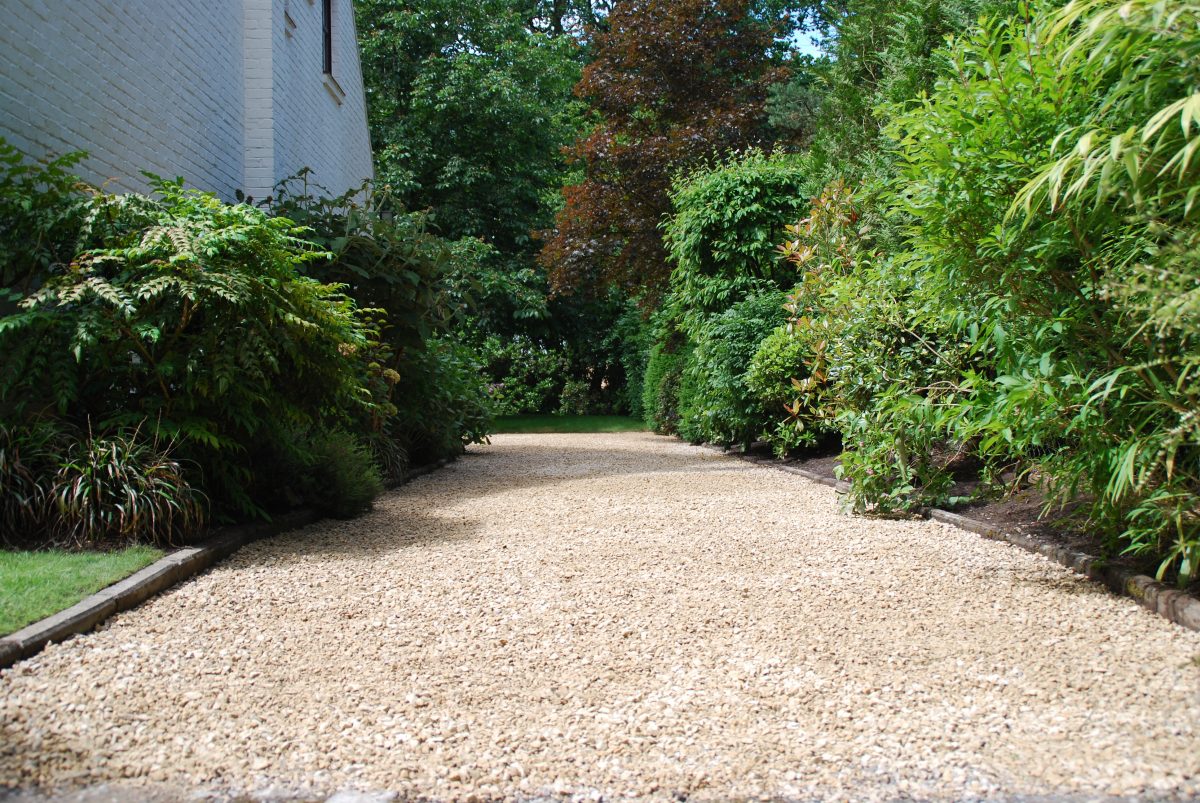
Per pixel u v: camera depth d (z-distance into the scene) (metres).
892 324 5.75
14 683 2.53
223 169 7.44
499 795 1.96
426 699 2.50
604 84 15.63
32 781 2.00
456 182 19.28
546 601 3.48
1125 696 2.43
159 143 6.23
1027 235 3.28
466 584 3.73
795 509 5.69
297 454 5.14
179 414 4.34
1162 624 3.03
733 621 3.21
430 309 7.66
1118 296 2.82
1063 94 3.21
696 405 10.86
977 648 2.87
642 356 17.23
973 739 2.19
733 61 15.96
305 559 4.16
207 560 3.96
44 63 4.84
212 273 4.15
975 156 3.40
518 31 20.72
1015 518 4.79
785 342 7.97
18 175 4.34
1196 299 2.40
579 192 15.12
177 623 3.15
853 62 10.69
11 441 3.93
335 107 10.83
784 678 2.65
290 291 4.45
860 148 10.07
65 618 2.96
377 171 18.94
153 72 6.13
